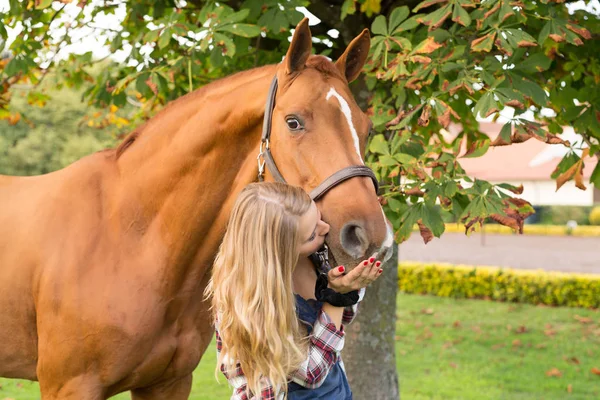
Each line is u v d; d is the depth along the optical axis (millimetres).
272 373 1469
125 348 1997
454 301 9758
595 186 2697
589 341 6895
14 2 3127
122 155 2174
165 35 2557
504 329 7570
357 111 1795
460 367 5852
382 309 3775
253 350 1483
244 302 1496
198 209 2027
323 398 1590
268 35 3207
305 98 1744
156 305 2045
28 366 2211
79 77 4277
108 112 4762
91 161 2197
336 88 1782
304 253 1633
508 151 30109
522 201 2266
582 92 2795
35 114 17172
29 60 3266
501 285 9820
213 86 2064
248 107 1935
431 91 2689
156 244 2068
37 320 2070
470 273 10055
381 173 2555
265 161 1835
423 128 3363
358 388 3740
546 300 9445
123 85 2828
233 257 1539
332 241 1646
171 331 2115
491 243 19688
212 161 2002
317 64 1849
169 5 3428
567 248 17906
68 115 17469
